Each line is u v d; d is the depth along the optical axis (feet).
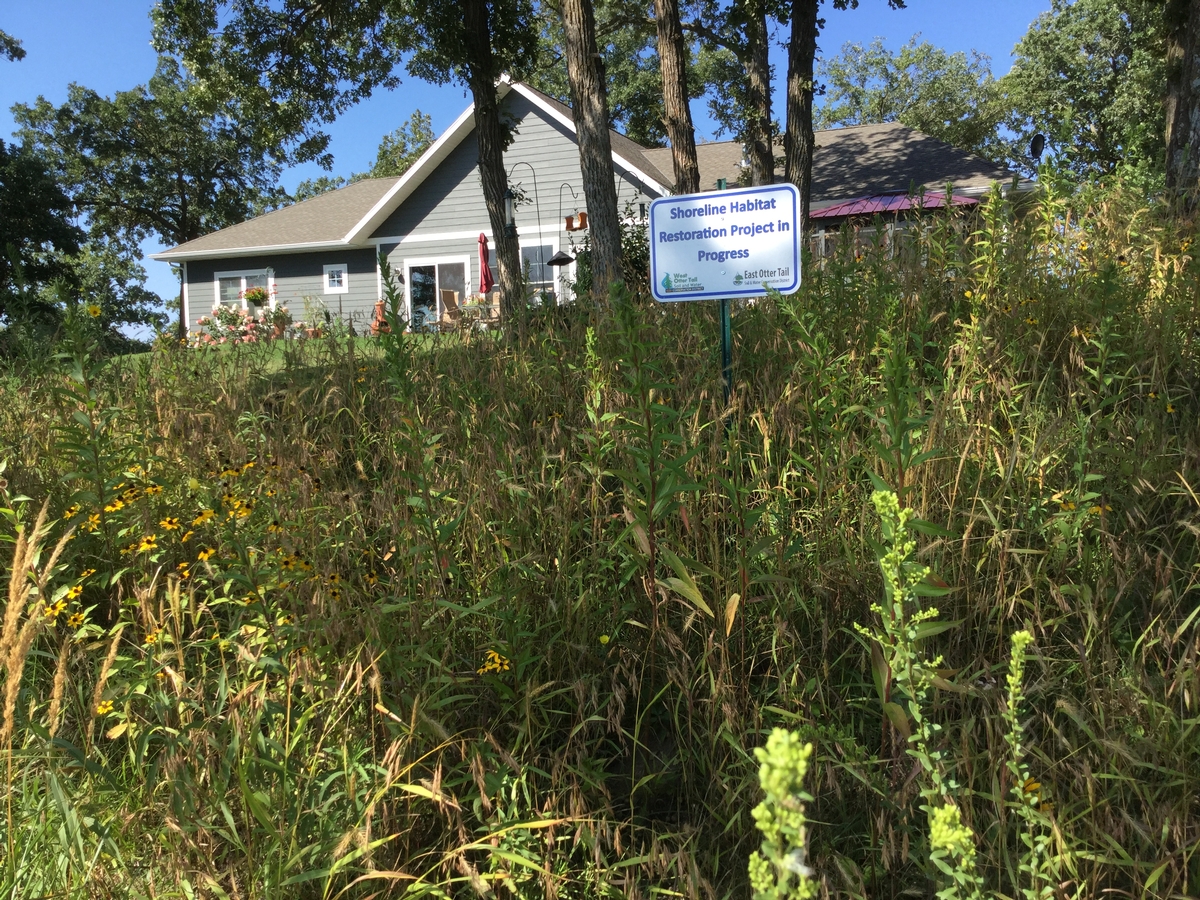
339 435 14.39
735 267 12.91
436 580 9.35
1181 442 10.90
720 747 8.02
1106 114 109.91
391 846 6.75
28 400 15.52
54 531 10.20
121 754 8.11
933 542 8.72
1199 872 5.82
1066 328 14.23
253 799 5.95
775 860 3.29
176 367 18.84
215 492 11.28
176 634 8.34
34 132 132.77
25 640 5.93
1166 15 44.29
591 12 31.76
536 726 8.12
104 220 140.15
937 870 6.00
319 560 9.73
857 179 73.26
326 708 7.72
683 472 8.30
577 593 9.91
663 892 6.47
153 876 6.49
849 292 16.30
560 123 72.13
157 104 134.31
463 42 41.16
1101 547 9.10
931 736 5.96
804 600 9.28
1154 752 6.59
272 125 49.03
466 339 19.22
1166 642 7.69
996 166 70.38
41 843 6.79
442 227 76.18
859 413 11.72
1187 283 15.28
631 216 45.75
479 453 12.32
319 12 45.78
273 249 79.92
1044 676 7.66
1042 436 10.43
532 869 6.54
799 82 45.50
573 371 15.65
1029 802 5.59
